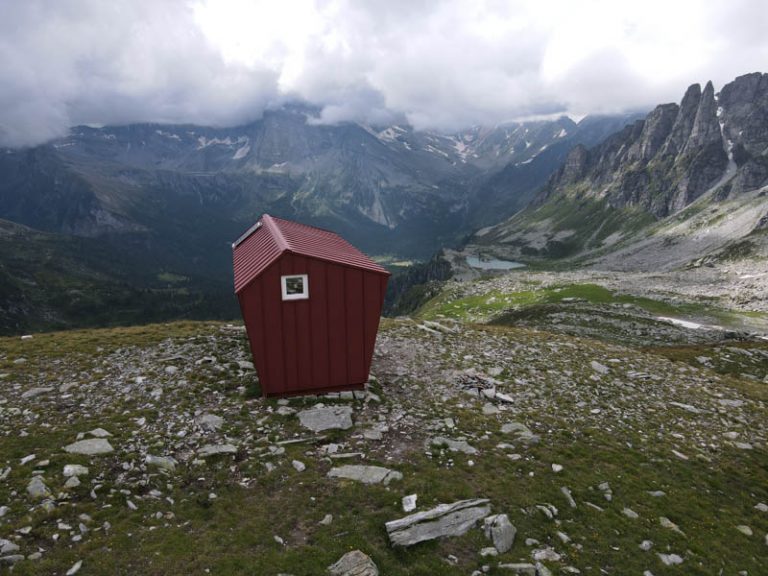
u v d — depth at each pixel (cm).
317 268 2006
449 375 2592
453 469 1598
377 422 1898
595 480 1661
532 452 1795
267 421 1828
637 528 1435
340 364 2123
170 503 1312
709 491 1747
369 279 2080
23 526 1145
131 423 1745
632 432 2144
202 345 2814
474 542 1262
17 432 1642
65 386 2088
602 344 3991
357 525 1278
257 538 1201
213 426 1758
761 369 4409
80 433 1636
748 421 2494
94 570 1048
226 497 1354
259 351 2005
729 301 11644
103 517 1223
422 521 1291
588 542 1337
